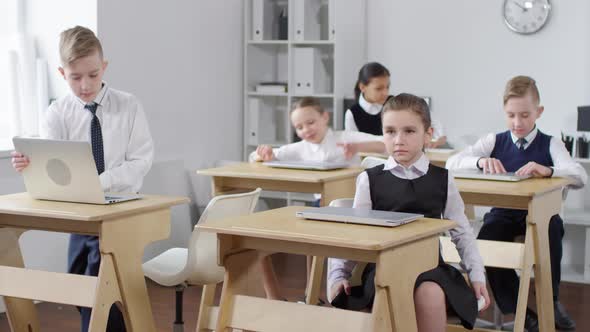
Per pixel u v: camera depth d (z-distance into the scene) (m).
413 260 2.27
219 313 2.40
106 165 3.18
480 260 2.55
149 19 5.02
